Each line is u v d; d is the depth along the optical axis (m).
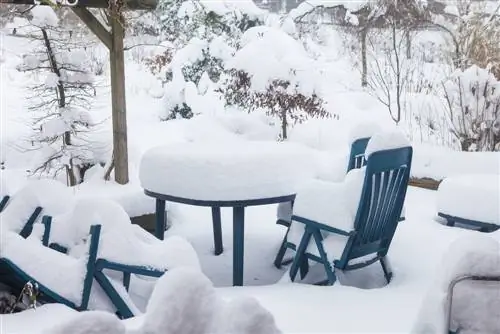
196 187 3.41
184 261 2.72
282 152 3.65
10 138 7.28
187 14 10.40
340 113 8.92
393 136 3.09
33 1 4.58
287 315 2.65
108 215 2.73
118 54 5.02
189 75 10.09
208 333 1.38
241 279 3.49
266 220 5.07
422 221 4.79
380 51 9.98
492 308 1.73
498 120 6.57
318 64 10.16
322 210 3.18
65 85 5.74
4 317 2.35
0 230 2.71
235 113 8.76
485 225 4.39
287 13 12.48
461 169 5.89
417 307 2.78
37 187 3.04
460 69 7.18
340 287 3.13
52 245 2.90
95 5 4.80
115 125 5.06
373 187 3.11
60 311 2.41
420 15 8.76
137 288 3.01
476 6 8.13
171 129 8.72
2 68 11.48
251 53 8.12
